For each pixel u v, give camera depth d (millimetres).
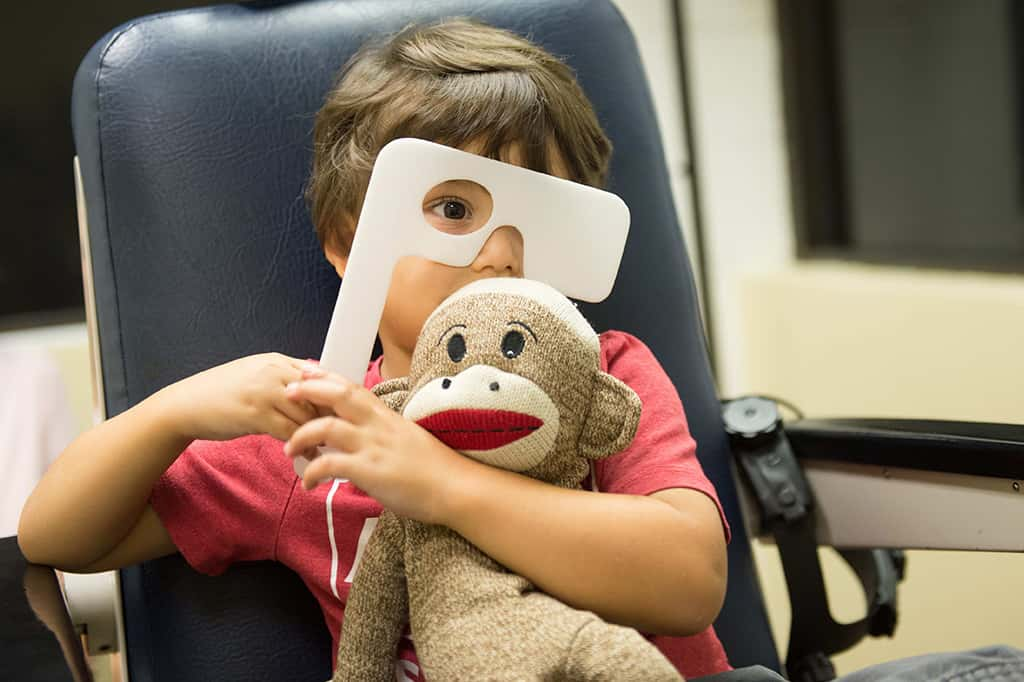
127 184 949
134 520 827
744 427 1007
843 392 1850
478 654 632
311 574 842
